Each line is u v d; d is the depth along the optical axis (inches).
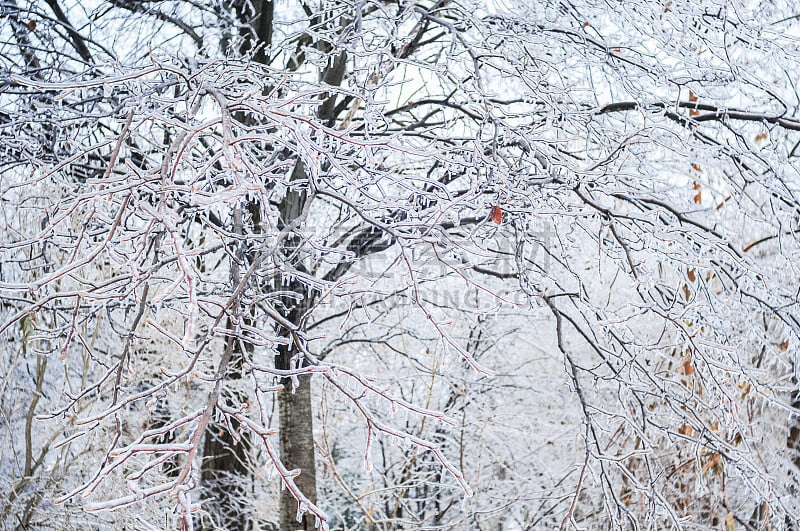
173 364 313.9
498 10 203.9
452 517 412.2
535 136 176.6
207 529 353.4
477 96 177.5
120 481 266.4
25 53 233.0
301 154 116.3
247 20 238.5
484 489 381.4
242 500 360.5
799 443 317.4
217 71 164.6
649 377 185.3
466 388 393.7
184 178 198.7
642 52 196.7
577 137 183.2
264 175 127.7
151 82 161.5
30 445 267.4
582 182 165.3
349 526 439.2
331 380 98.2
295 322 231.5
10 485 264.5
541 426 394.0
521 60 189.9
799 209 200.4
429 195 145.9
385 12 194.1
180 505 73.7
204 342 93.9
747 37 195.3
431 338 380.5
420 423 387.9
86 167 226.4
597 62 199.5
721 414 195.8
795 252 210.5
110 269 261.1
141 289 155.3
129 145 198.1
